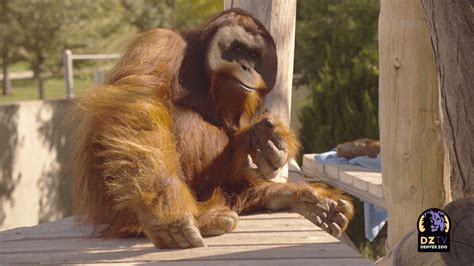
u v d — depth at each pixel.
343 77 17.22
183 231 6.45
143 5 38.34
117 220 6.96
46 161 19.70
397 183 9.98
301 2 21.02
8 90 47.59
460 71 6.40
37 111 19.39
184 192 6.84
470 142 6.54
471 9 6.25
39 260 6.29
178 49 7.34
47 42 35.59
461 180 6.75
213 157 7.45
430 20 6.55
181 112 7.30
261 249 6.37
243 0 9.38
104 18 36.31
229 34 7.28
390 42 9.71
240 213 7.77
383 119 10.04
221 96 7.35
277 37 9.39
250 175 7.83
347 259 6.03
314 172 13.48
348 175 11.85
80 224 7.32
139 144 6.50
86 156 6.91
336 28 18.33
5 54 37.03
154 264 6.00
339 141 17.17
